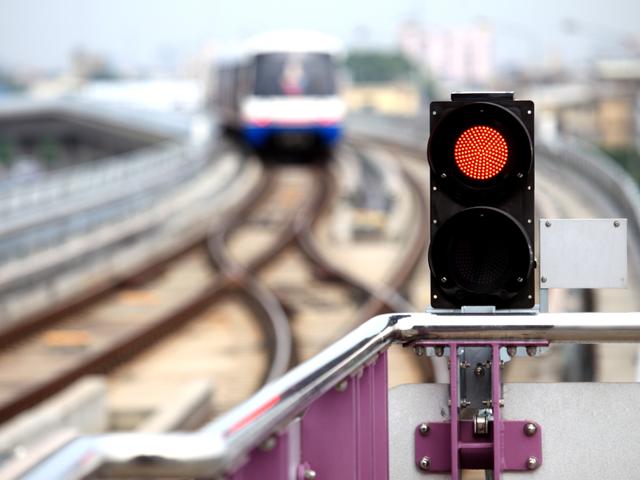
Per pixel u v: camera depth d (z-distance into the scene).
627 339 12.55
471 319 12.56
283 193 119.06
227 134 158.25
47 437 32.56
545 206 93.06
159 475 7.45
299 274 72.81
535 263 12.84
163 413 37.09
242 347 52.28
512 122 12.61
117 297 64.44
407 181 127.62
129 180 105.12
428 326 12.53
